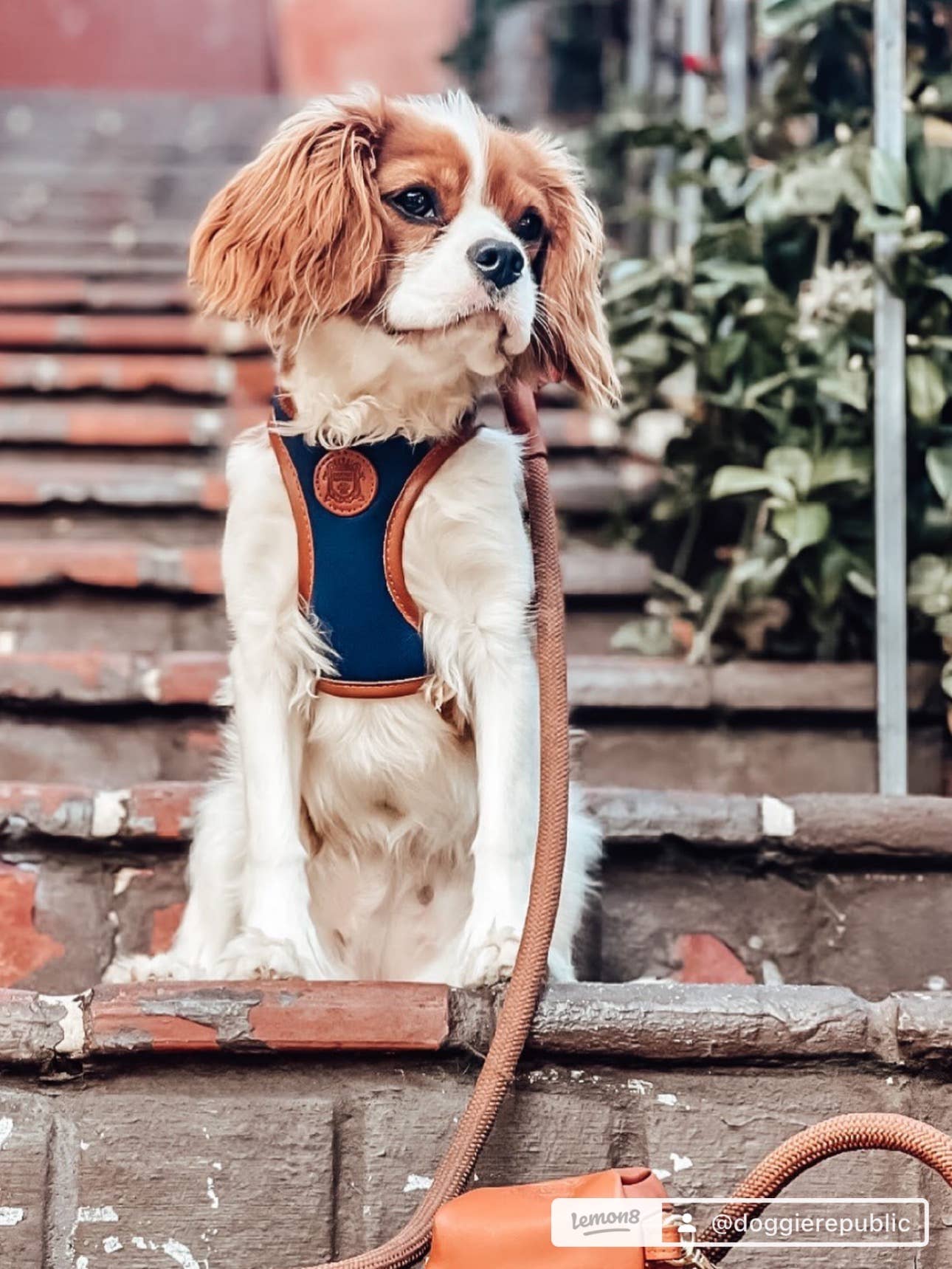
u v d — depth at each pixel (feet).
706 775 8.32
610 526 10.28
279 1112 5.28
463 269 5.94
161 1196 5.19
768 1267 5.28
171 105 25.29
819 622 8.58
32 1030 5.26
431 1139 5.32
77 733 8.30
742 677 8.31
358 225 6.10
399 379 6.16
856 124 9.17
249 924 5.98
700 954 7.04
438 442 6.23
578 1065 5.45
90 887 7.02
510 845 6.00
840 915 7.06
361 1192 5.27
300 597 6.16
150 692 8.25
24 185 19.70
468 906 6.59
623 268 9.71
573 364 6.75
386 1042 5.34
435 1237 4.66
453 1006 5.44
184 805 7.01
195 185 19.88
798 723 8.35
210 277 6.35
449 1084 5.41
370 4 29.17
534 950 5.44
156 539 10.52
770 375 8.94
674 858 7.10
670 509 9.71
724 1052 5.43
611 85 16.51
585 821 6.70
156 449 11.46
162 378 12.21
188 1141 5.23
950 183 8.45
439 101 6.64
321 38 29.25
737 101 11.21
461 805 6.46
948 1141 4.55
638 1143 5.40
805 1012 5.49
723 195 9.59
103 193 19.29
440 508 6.14
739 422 9.18
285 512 6.17
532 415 6.59
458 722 6.34
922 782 8.23
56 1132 5.22
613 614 9.71
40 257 15.92
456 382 6.23
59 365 12.23
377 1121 5.32
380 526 6.12
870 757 8.31
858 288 8.39
